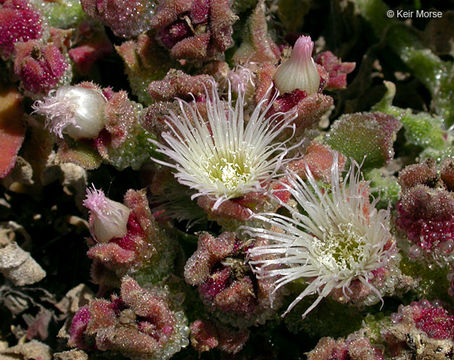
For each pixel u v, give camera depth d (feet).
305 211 0.73
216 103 0.70
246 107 0.73
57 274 0.81
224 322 0.69
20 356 0.75
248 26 0.77
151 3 0.75
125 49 0.76
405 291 0.71
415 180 0.70
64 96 0.71
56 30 0.78
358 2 0.90
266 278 0.67
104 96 0.73
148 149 0.74
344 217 0.69
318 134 0.77
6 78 0.79
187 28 0.72
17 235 0.81
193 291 0.71
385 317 0.71
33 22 0.76
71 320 0.74
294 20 0.90
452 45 0.88
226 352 0.71
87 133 0.72
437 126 0.82
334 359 0.67
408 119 0.82
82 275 0.81
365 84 0.88
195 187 0.67
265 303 0.67
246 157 0.70
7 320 0.80
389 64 0.89
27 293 0.79
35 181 0.81
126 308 0.67
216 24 0.72
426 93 0.89
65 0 0.80
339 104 0.87
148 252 0.70
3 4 0.77
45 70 0.75
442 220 0.68
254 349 0.73
